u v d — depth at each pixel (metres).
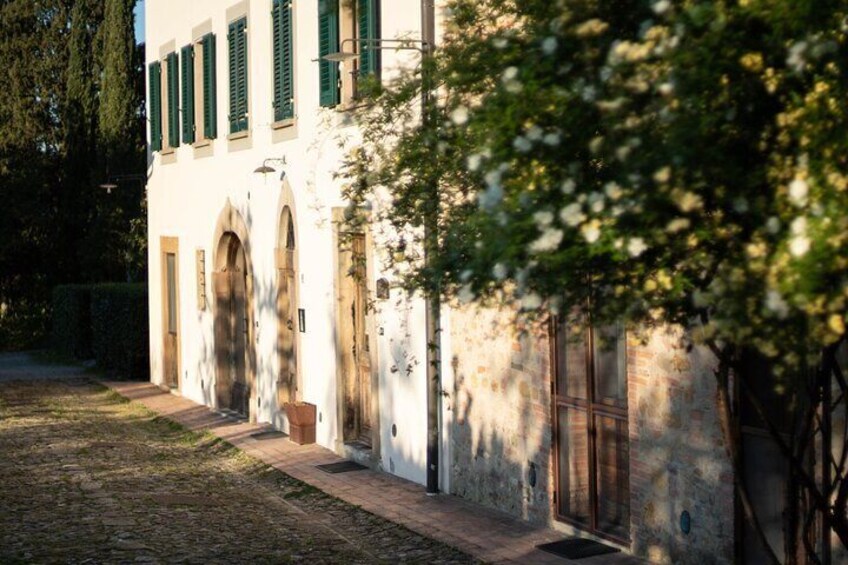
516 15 5.67
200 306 21.47
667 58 4.42
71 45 35.94
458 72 5.71
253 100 18.39
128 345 26.08
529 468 11.20
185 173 22.09
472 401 12.19
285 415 17.56
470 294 5.19
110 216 34.34
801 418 7.50
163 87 23.44
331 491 13.19
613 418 10.13
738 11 4.34
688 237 4.55
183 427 18.84
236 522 11.64
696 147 4.41
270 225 17.84
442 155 6.63
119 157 34.16
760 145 4.54
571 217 4.42
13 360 31.80
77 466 14.84
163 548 10.18
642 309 4.98
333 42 14.87
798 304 4.04
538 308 5.16
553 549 10.10
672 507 9.18
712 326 4.60
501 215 4.64
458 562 9.80
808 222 4.01
